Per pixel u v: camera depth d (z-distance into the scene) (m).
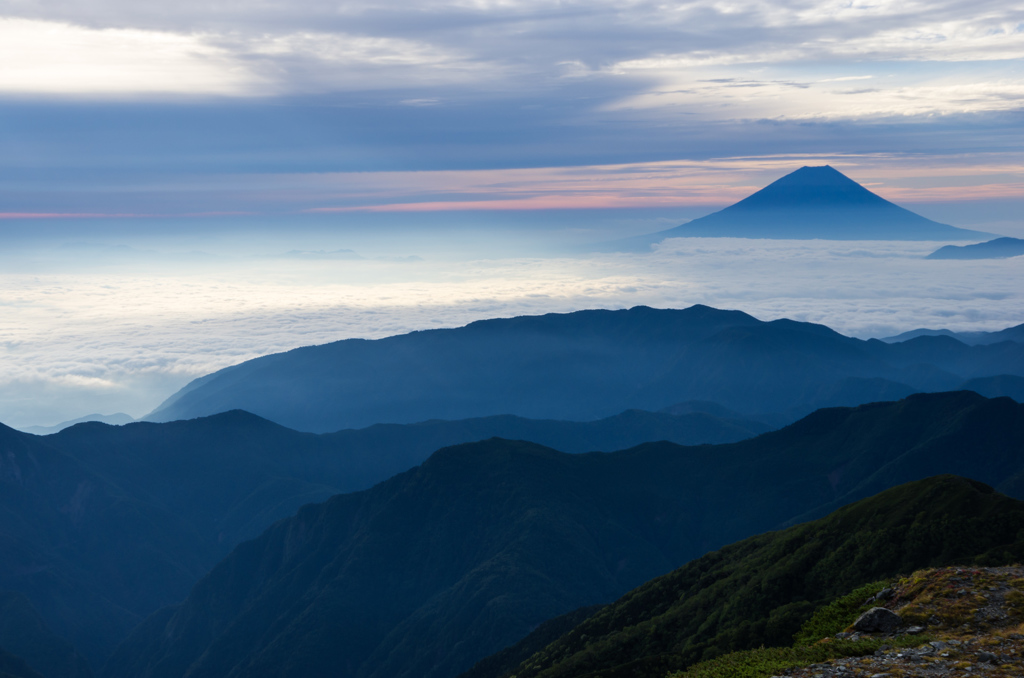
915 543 62.50
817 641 30.77
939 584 30.20
